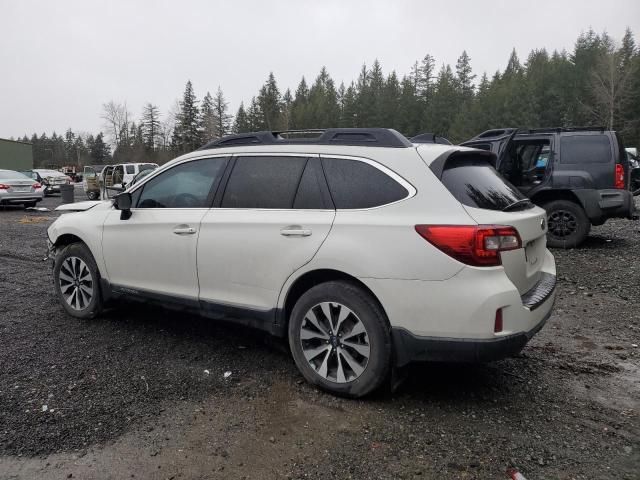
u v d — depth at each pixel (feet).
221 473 8.71
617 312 17.88
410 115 247.50
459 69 284.41
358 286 10.94
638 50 224.12
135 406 10.91
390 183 10.94
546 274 12.51
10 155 155.84
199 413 10.68
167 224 13.87
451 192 10.46
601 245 30.45
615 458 9.21
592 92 195.42
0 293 20.07
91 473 8.66
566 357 13.92
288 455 9.24
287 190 12.19
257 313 12.28
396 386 11.01
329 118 266.36
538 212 12.25
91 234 15.89
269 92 288.92
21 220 49.03
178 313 17.46
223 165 13.51
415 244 10.18
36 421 10.20
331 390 11.35
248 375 12.51
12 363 13.03
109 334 15.31
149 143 285.64
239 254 12.42
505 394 11.66
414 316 10.20
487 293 9.72
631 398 11.56
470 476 8.66
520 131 29.43
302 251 11.40
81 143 359.25
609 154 27.50
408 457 9.18
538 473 8.77
